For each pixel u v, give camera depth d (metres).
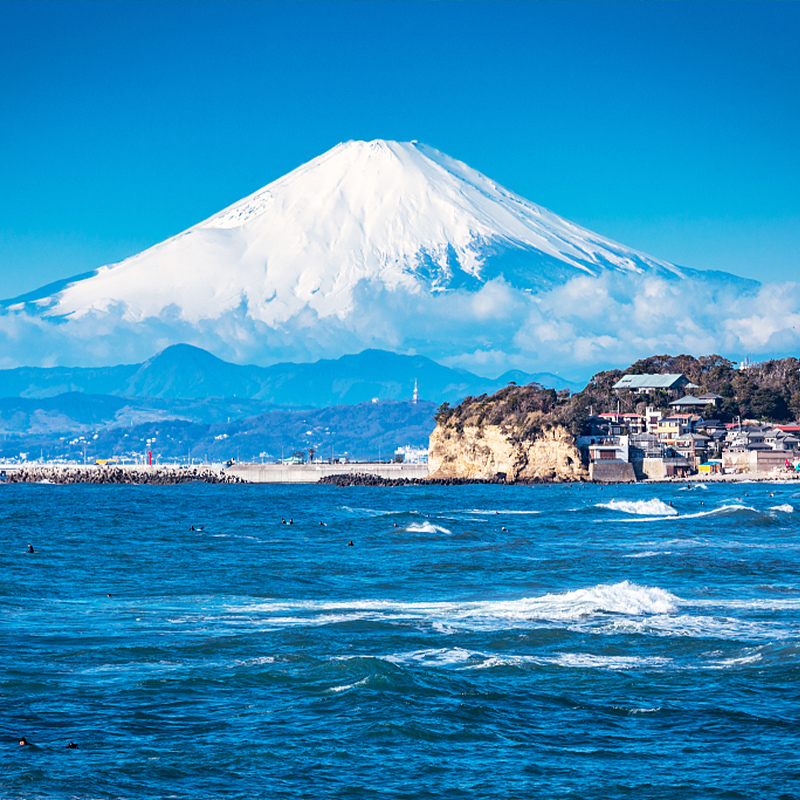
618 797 35.06
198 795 34.84
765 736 41.16
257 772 36.97
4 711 43.56
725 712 44.25
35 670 50.41
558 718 43.44
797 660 52.44
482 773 37.16
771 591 76.94
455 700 45.59
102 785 35.41
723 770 37.50
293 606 71.38
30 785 35.09
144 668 51.09
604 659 53.38
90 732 41.00
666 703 45.62
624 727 42.34
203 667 51.12
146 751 38.88
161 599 74.88
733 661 52.78
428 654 54.38
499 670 50.91
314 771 37.16
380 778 36.59
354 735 40.97
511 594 77.50
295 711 43.97
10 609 69.38
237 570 92.06
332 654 53.97
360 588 81.12
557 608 68.00
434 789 35.66
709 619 64.00
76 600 74.25
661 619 63.97
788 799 34.78
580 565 94.25
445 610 68.44
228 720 42.75
